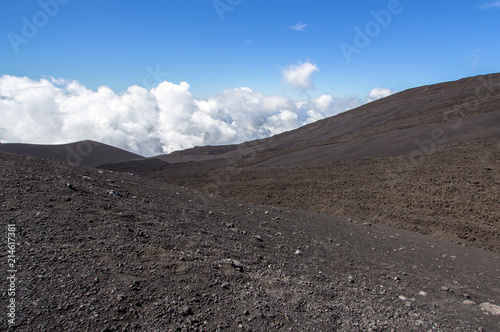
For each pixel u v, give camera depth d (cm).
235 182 3000
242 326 280
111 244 370
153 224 504
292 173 2984
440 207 1517
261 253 520
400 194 1811
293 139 6053
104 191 650
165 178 3825
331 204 1819
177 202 827
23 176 564
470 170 1941
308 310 340
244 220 826
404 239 1044
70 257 318
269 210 1180
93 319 242
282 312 321
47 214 410
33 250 313
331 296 396
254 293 348
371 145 3453
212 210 851
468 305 473
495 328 396
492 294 572
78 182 659
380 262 671
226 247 491
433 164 2264
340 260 614
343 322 331
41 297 252
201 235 523
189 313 280
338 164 3008
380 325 341
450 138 2867
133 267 331
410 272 632
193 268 363
